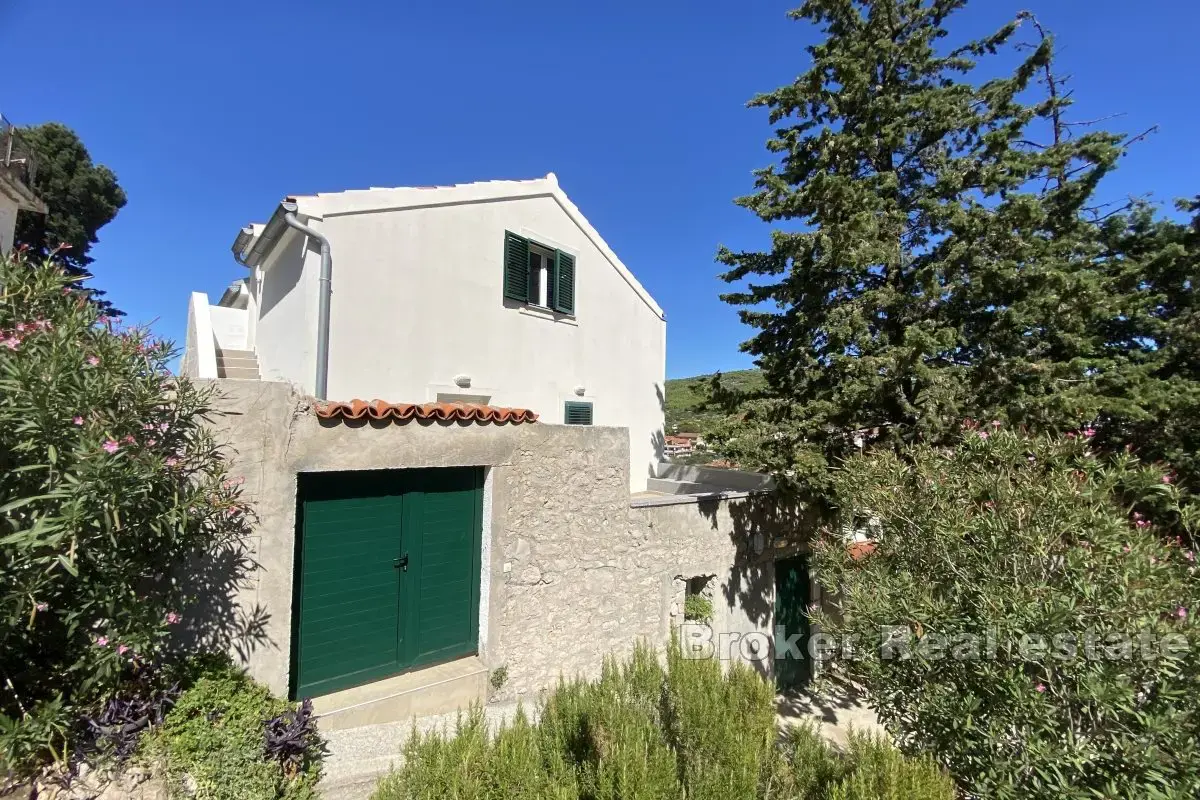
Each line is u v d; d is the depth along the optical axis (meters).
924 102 7.30
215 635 4.10
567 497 6.51
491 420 5.77
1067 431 6.57
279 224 7.10
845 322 7.15
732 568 8.67
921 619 4.05
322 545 4.93
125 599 3.26
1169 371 10.00
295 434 4.50
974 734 3.76
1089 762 3.35
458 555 5.85
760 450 7.54
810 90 7.73
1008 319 6.81
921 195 7.73
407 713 5.09
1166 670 3.21
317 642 4.90
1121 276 9.41
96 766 3.17
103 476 2.88
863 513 5.61
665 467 12.98
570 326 10.59
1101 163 8.24
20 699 3.20
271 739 3.71
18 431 2.77
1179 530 4.33
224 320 11.48
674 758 2.96
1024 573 3.84
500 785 2.79
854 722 8.51
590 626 6.71
